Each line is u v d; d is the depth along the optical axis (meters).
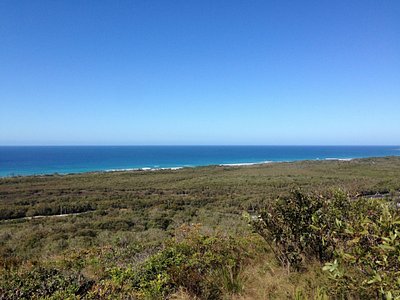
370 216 2.66
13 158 142.62
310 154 185.25
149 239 11.30
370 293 2.40
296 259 3.55
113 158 147.62
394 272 1.98
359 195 3.54
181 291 3.18
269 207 3.84
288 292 3.00
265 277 3.42
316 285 3.06
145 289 3.23
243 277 3.49
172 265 3.68
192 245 4.37
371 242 2.18
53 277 3.84
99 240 13.87
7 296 3.42
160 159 142.50
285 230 3.61
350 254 2.38
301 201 3.63
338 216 3.00
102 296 3.25
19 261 5.67
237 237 4.92
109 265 4.70
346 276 2.51
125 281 3.54
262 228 3.81
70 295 3.27
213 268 3.68
